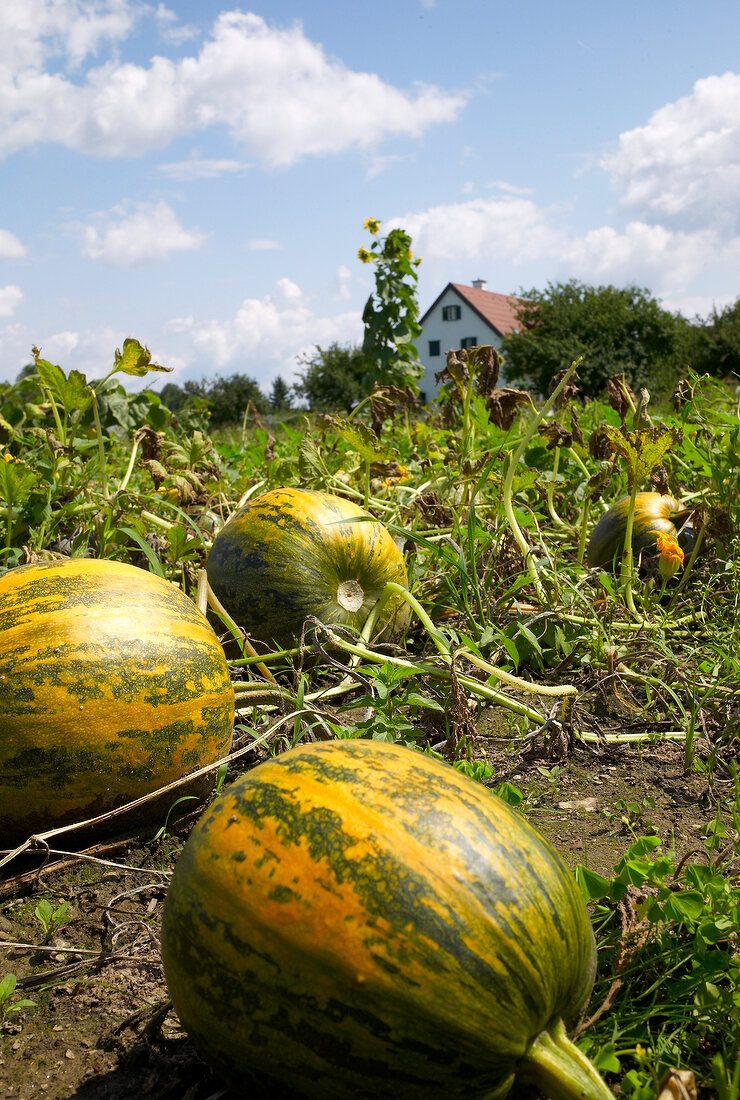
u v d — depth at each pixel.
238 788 1.67
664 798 2.85
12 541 4.71
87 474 5.50
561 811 2.78
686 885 2.10
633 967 1.87
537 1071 1.43
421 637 4.54
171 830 2.64
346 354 39.66
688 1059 1.71
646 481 5.21
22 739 2.29
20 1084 1.78
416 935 1.40
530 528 5.45
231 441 12.06
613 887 2.01
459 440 5.82
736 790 2.59
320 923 1.42
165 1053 1.86
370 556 3.91
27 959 2.17
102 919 2.31
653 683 3.54
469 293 67.06
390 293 13.11
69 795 2.37
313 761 1.68
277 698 3.15
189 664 2.51
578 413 9.27
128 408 8.48
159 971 2.12
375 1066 1.38
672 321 44.97
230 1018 1.46
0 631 2.36
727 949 1.96
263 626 3.84
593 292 47.50
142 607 2.52
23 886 2.41
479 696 3.30
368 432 4.97
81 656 2.35
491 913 1.44
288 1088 1.44
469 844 1.51
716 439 5.83
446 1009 1.37
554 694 3.19
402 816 1.53
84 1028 1.94
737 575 4.27
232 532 3.98
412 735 2.95
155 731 2.43
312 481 5.48
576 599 4.16
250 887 1.48
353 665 3.68
